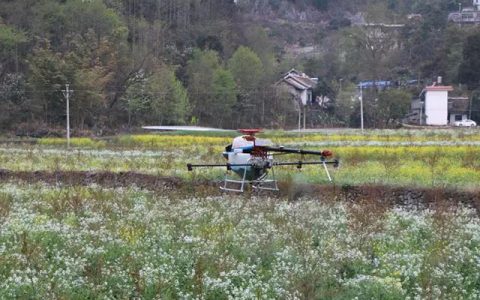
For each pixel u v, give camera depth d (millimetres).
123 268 11375
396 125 79125
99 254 12164
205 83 79812
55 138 55000
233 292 9914
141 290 10156
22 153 38438
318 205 18750
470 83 91000
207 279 10438
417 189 21172
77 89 66188
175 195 21531
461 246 13680
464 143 39531
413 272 11266
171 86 73438
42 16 76125
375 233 14781
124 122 74250
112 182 25406
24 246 12031
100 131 65000
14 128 65000
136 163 31109
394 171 25375
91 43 72625
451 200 20156
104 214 17078
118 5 90312
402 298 10094
